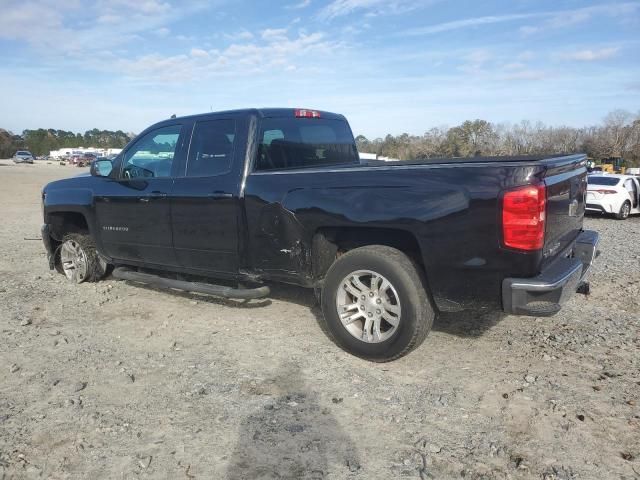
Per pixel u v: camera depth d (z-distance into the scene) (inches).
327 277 165.3
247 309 215.6
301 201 165.6
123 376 153.4
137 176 219.5
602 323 197.3
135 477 107.4
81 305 223.5
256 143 185.3
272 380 150.6
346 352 169.8
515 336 183.2
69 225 259.8
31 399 139.6
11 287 253.3
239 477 107.3
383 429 124.7
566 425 125.6
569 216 161.5
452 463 111.6
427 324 152.6
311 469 109.9
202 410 133.7
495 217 134.2
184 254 203.2
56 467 110.7
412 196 146.0
